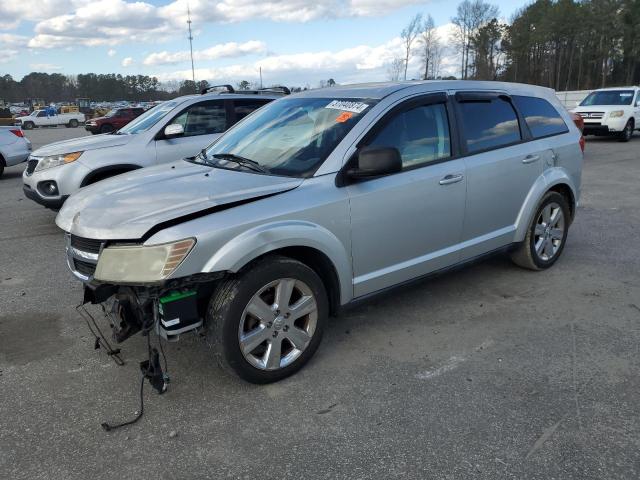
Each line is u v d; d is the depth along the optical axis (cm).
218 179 354
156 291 292
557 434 282
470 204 432
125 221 304
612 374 340
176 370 355
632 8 6312
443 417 299
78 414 309
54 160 693
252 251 305
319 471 260
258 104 825
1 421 303
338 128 373
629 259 564
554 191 523
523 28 6819
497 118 466
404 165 387
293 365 342
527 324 414
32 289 507
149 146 726
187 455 273
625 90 1850
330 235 343
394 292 401
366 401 316
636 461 262
